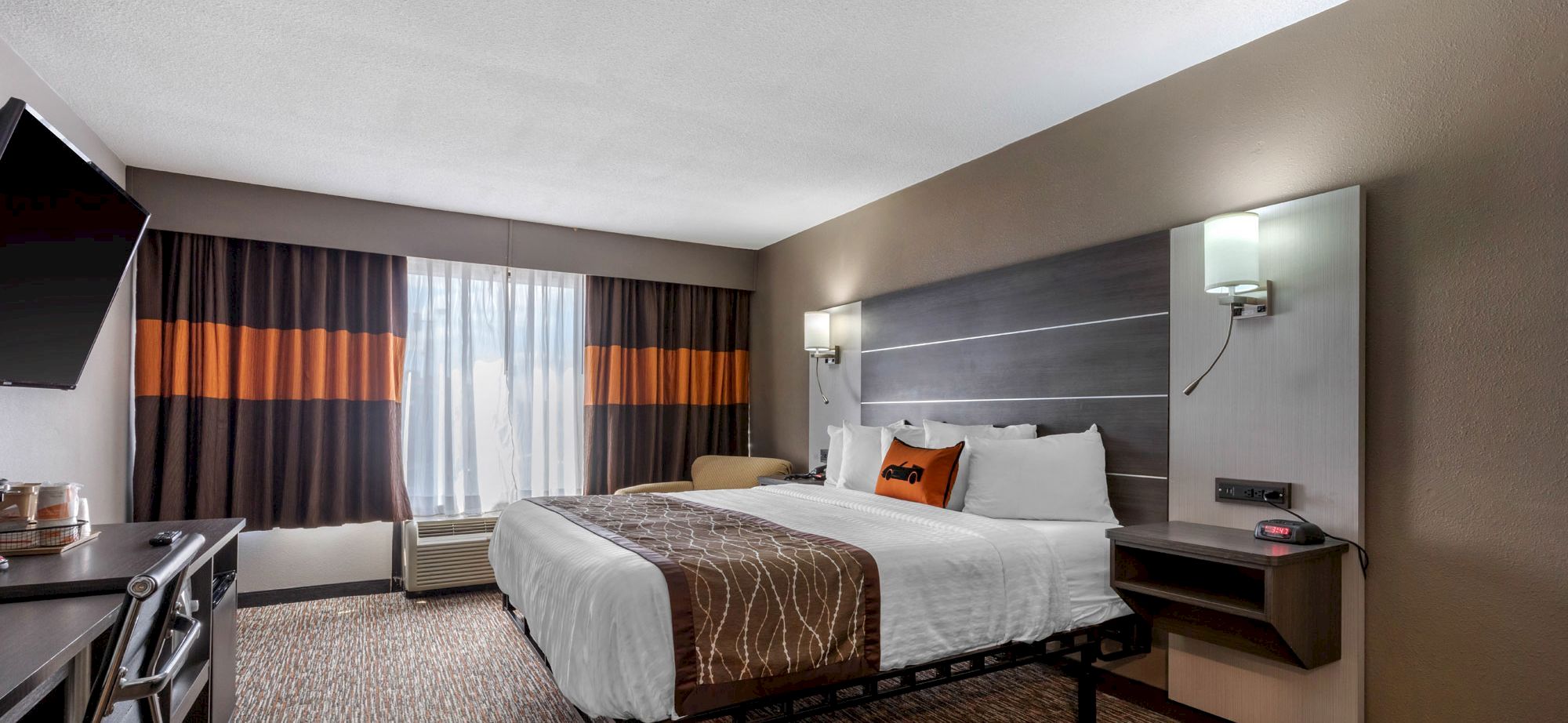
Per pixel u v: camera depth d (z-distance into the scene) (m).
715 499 3.69
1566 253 2.00
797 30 2.62
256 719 2.74
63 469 3.17
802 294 5.46
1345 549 2.34
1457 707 2.18
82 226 2.31
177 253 4.18
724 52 2.78
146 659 1.28
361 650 3.55
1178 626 2.65
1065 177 3.44
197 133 3.55
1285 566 2.19
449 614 4.20
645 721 1.94
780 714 2.21
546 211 4.94
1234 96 2.79
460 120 3.40
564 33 2.63
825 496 3.65
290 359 4.44
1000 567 2.54
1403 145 2.33
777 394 5.76
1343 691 2.35
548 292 5.36
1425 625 2.25
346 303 4.61
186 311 4.18
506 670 3.29
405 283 4.80
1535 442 2.05
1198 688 2.76
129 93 3.10
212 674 2.32
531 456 5.21
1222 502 2.74
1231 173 2.79
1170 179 3.01
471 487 4.97
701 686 2.02
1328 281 2.46
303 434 4.50
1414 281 2.31
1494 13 2.15
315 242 4.50
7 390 2.67
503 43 2.71
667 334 5.80
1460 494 2.19
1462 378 2.19
